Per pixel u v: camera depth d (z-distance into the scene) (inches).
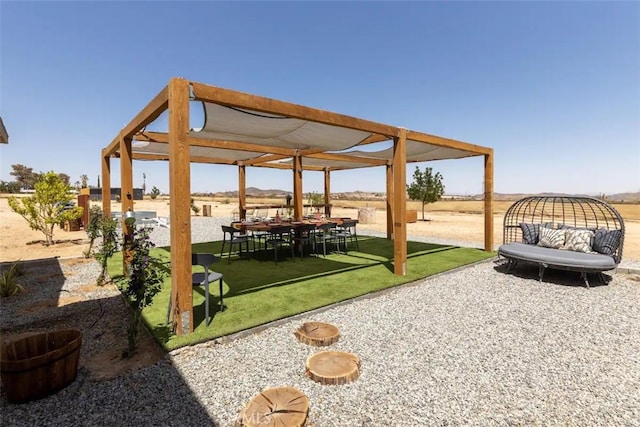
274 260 264.7
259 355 107.8
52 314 147.3
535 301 164.7
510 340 119.9
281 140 244.2
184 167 114.9
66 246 338.6
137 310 107.8
